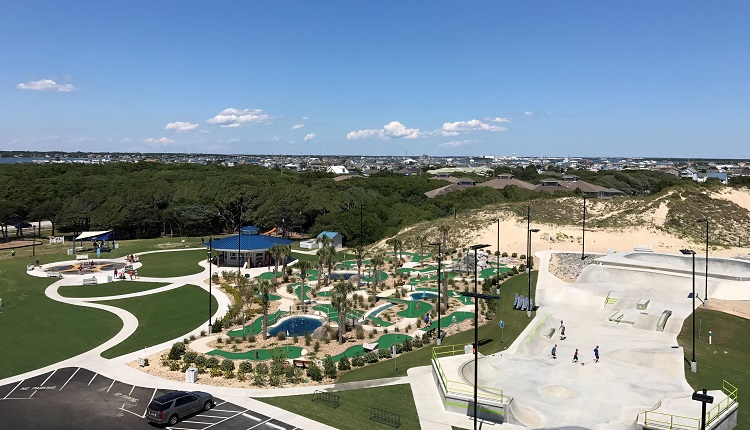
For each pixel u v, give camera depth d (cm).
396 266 7944
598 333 4859
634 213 10375
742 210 10319
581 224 10131
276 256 7506
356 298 6256
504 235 9519
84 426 3070
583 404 3291
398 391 3550
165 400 3125
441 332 4934
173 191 13875
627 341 4578
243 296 6294
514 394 3441
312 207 12588
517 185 17262
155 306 6097
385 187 16050
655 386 3578
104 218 12012
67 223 12000
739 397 3403
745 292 5759
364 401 3400
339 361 4150
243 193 13762
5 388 3675
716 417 2888
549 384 3616
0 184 12800
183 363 4175
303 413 3234
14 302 6225
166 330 5162
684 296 5897
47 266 8550
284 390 3609
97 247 10050
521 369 3906
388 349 4412
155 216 12444
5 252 10119
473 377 3669
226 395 3531
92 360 4272
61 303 6197
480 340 4634
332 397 3472
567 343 4559
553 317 5391
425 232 10394
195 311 5891
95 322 5412
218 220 13525
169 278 7675
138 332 5084
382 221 12038
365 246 10731
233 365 4006
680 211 10106
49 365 4153
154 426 3069
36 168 16062
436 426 3044
